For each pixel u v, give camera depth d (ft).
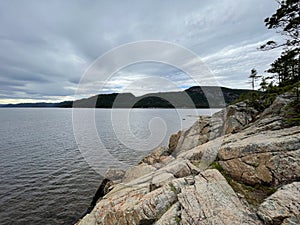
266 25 49.83
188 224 19.26
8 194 50.47
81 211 44.11
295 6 42.88
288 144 26.76
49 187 54.49
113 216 27.81
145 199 27.09
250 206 21.86
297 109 39.17
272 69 68.54
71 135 133.90
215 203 21.45
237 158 30.94
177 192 26.27
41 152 88.53
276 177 25.32
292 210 17.44
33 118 299.58
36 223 40.04
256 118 55.52
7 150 92.63
